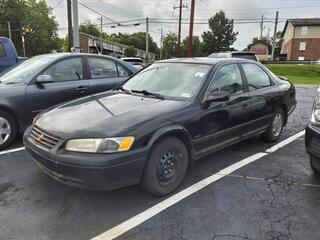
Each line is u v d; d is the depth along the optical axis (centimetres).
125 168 311
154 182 342
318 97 399
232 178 413
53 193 364
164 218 317
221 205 344
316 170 404
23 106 515
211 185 391
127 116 338
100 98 418
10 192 367
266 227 304
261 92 500
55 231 294
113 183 309
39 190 371
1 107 498
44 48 6419
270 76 549
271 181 407
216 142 418
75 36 1338
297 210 337
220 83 428
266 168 448
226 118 425
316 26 5412
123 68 662
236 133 452
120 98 409
